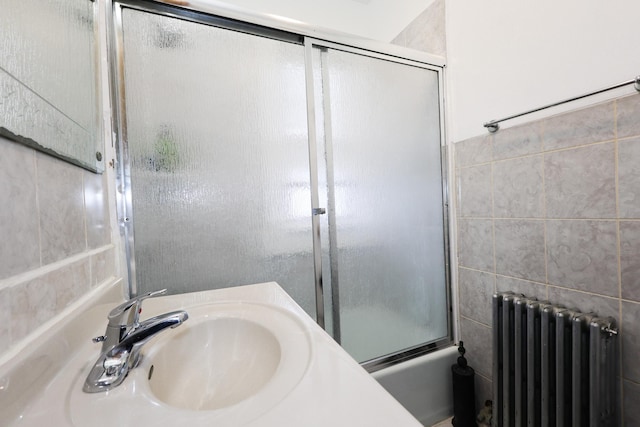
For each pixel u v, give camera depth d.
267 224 1.08
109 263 0.77
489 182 1.25
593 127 0.90
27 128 0.43
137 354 0.49
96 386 0.40
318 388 0.37
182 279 0.96
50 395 0.39
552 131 1.01
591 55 0.91
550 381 0.99
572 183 0.96
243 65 1.04
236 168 1.03
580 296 0.95
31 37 0.47
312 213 1.15
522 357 1.07
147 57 0.91
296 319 0.63
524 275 1.12
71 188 0.59
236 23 1.03
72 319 0.50
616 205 0.86
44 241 0.47
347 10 1.84
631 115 0.82
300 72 1.13
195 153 0.97
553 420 0.98
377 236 1.32
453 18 1.39
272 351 0.54
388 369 1.27
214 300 0.76
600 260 0.90
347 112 1.24
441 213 1.48
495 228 1.24
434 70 1.44
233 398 0.54
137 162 0.90
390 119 1.34
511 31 1.14
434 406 1.36
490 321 1.28
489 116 1.24
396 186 1.36
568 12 0.96
